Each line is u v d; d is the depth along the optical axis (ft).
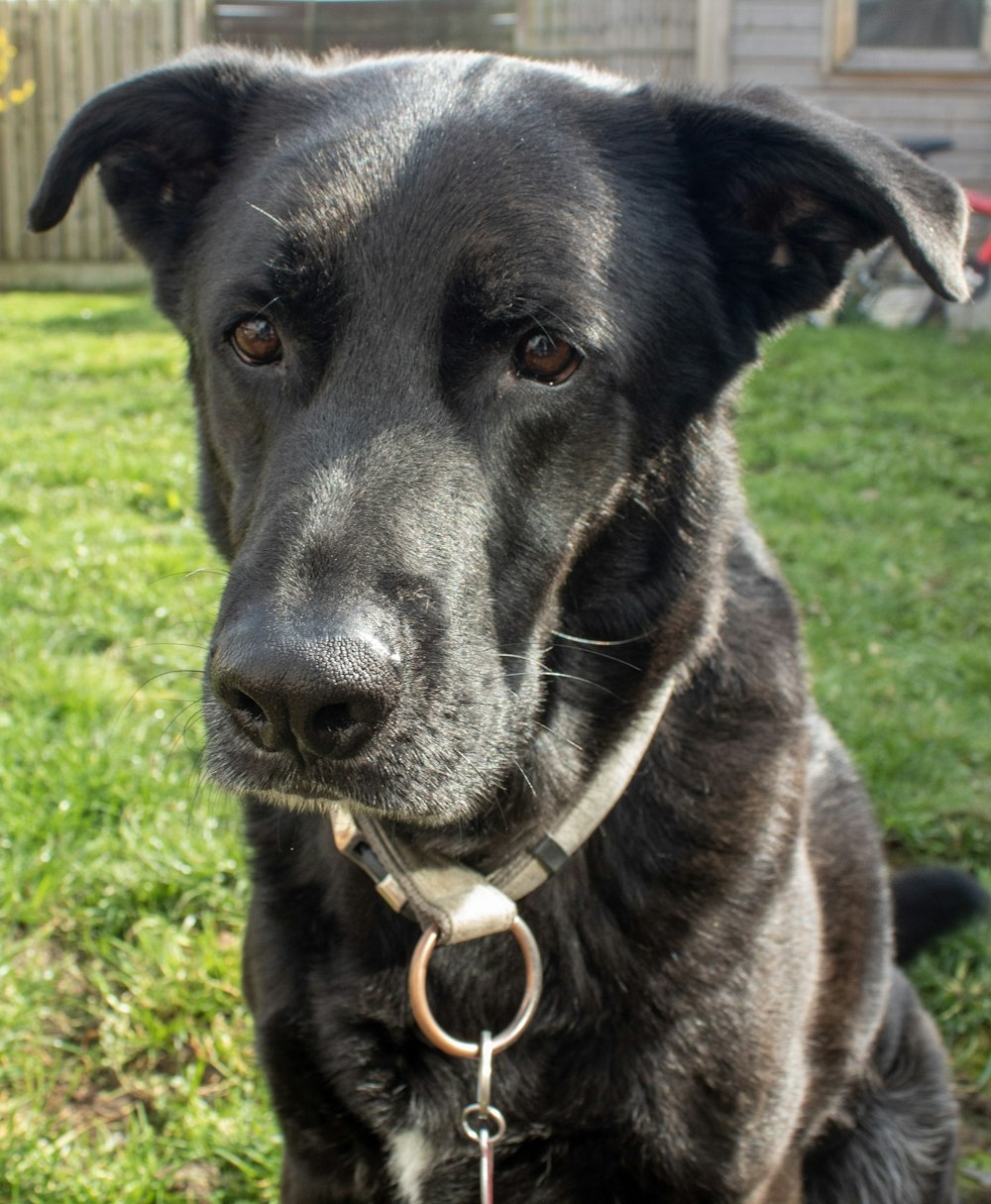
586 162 1.88
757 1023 1.86
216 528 2.01
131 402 5.88
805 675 2.11
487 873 1.98
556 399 1.80
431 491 1.72
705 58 8.63
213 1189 2.22
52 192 2.02
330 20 9.78
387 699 1.64
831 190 1.87
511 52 9.58
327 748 1.64
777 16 8.59
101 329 7.79
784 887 1.93
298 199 1.80
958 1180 2.36
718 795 1.94
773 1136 1.89
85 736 2.93
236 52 2.12
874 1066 2.27
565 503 1.84
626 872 1.91
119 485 4.73
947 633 3.84
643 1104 1.85
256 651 1.59
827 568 4.27
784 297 2.01
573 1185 1.90
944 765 3.12
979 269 7.63
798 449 5.37
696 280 1.95
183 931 2.55
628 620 1.93
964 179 8.86
